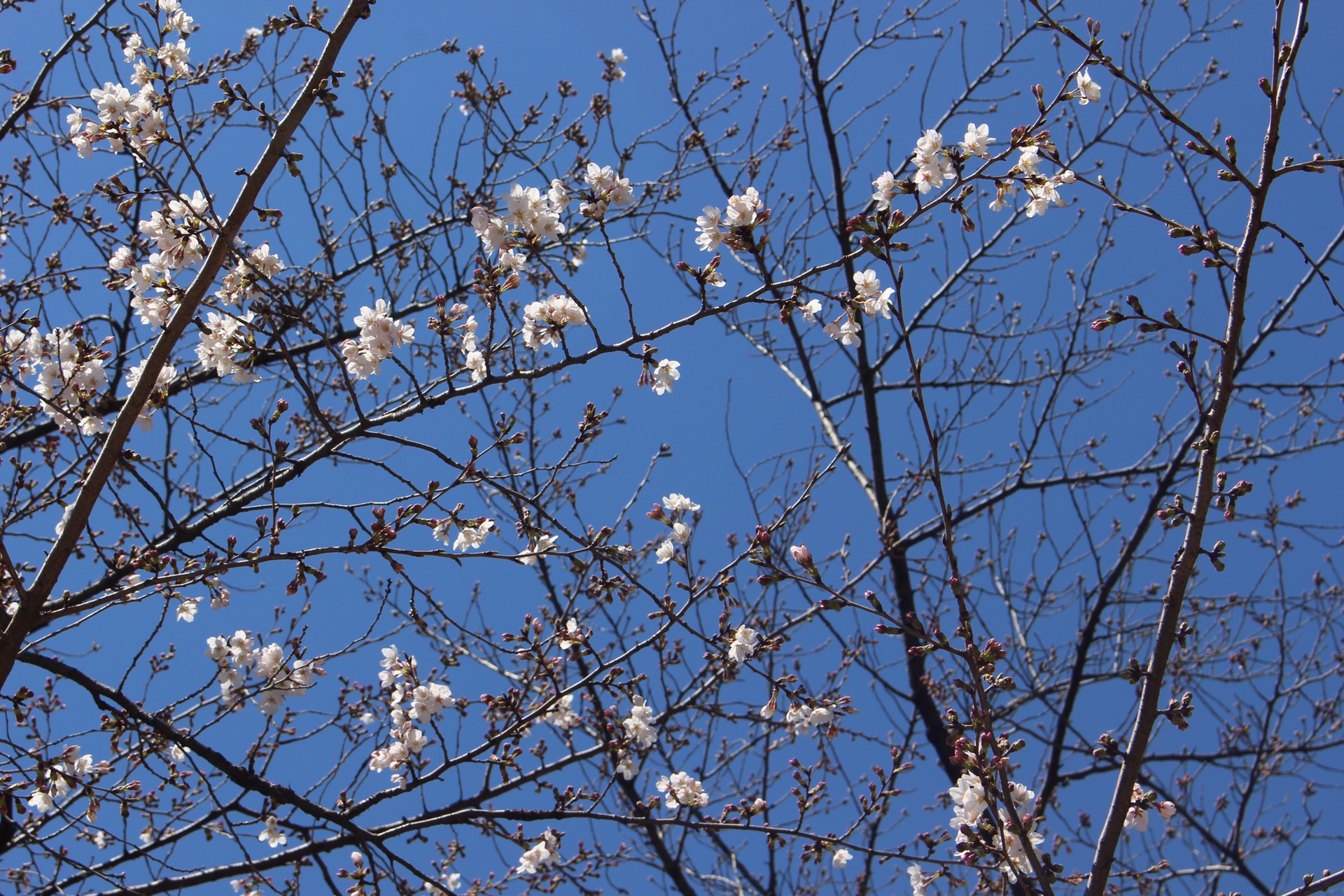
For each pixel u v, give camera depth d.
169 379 3.75
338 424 6.09
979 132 3.12
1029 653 6.74
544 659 4.19
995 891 3.58
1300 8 2.89
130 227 5.18
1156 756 6.44
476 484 3.62
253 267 3.42
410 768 4.29
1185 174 6.24
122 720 3.80
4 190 5.90
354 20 3.42
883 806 3.91
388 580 4.27
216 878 4.15
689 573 3.90
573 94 6.46
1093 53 2.98
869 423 6.67
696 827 3.85
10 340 3.76
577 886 4.52
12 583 3.39
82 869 3.91
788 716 4.14
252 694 4.26
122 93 3.50
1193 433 6.16
